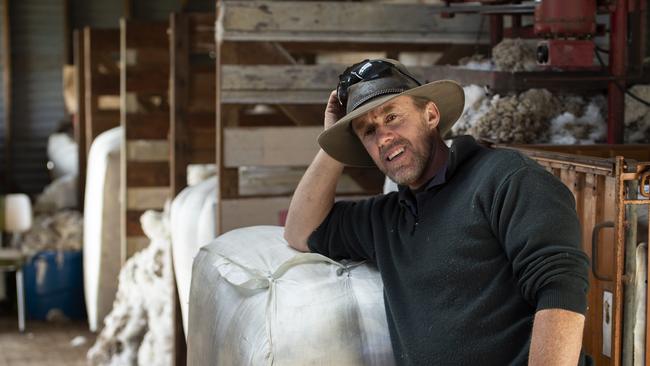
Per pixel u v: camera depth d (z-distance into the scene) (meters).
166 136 6.84
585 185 2.48
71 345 6.93
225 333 2.62
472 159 2.26
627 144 3.28
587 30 3.40
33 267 7.79
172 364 5.23
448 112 2.46
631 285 2.23
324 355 2.35
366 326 2.39
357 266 2.61
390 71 2.34
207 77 5.86
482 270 2.13
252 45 4.43
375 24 4.46
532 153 2.78
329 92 4.50
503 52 3.74
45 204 8.73
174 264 5.18
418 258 2.25
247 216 4.54
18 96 11.22
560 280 1.95
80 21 11.29
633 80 3.56
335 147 2.54
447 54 4.54
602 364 2.42
